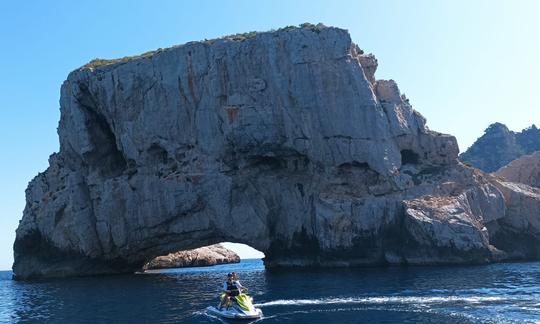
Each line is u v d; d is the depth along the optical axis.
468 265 67.19
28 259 84.31
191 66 80.19
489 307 34.41
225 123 77.69
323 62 77.44
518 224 78.06
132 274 82.19
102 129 85.69
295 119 76.88
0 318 39.81
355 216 71.56
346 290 44.81
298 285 50.75
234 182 77.31
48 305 45.88
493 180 81.62
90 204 82.12
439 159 79.12
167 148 79.56
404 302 37.47
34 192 88.88
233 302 36.72
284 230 77.44
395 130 77.50
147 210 78.50
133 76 81.50
